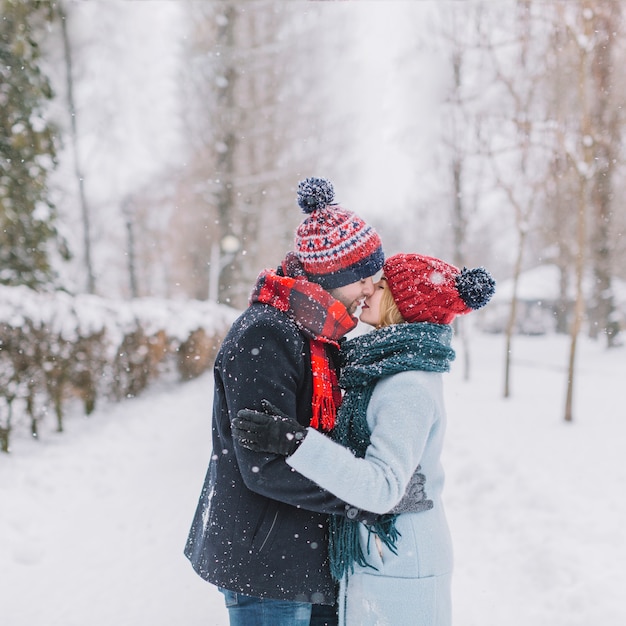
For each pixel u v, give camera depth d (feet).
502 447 24.49
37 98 28.35
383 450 5.78
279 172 65.10
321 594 6.12
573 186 40.52
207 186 65.82
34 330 24.61
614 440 25.63
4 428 22.77
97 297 33.71
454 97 40.40
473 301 6.37
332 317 6.07
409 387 6.00
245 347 5.90
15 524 16.06
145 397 33.99
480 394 39.93
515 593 12.89
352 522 6.14
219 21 61.41
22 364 23.95
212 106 63.93
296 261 6.54
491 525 16.75
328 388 6.18
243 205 65.16
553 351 79.30
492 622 11.78
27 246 29.37
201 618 11.78
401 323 6.49
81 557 14.52
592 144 28.84
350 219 6.28
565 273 100.32
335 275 6.24
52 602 12.36
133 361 33.22
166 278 105.60
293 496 5.65
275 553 5.97
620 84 37.09
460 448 24.49
